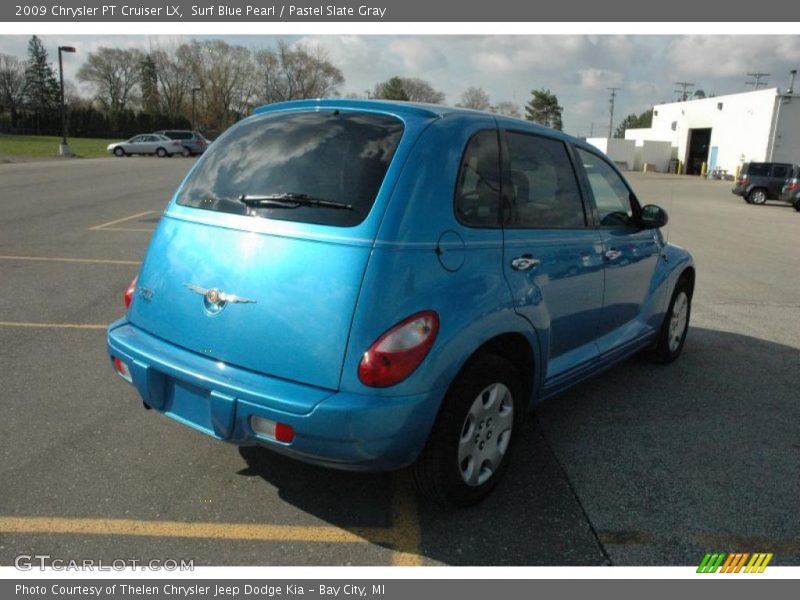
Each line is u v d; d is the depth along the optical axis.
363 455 2.54
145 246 9.61
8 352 4.97
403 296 2.55
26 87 94.88
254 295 2.67
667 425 4.11
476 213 2.93
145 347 2.94
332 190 2.71
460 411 2.80
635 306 4.48
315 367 2.54
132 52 91.31
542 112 79.94
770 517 3.11
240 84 90.56
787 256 11.52
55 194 16.78
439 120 2.92
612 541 2.89
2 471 3.26
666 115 55.78
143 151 41.88
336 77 91.94
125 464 3.38
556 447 3.77
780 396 4.64
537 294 3.20
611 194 4.15
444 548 2.82
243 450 3.57
